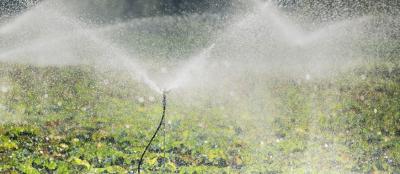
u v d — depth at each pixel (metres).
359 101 41.59
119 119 32.66
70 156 23.66
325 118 35.69
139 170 20.72
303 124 34.09
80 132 28.47
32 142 25.45
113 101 39.12
